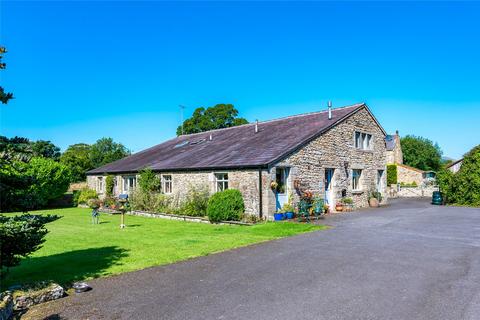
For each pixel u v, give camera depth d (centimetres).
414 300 565
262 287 648
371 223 1458
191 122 5200
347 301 567
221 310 546
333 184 2086
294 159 1803
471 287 622
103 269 809
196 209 1875
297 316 516
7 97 584
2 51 578
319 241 1067
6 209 628
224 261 852
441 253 885
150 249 1029
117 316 536
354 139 2295
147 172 2344
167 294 625
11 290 604
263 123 2678
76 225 1677
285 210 1686
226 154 2041
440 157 7131
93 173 3180
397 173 4672
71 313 550
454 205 2356
